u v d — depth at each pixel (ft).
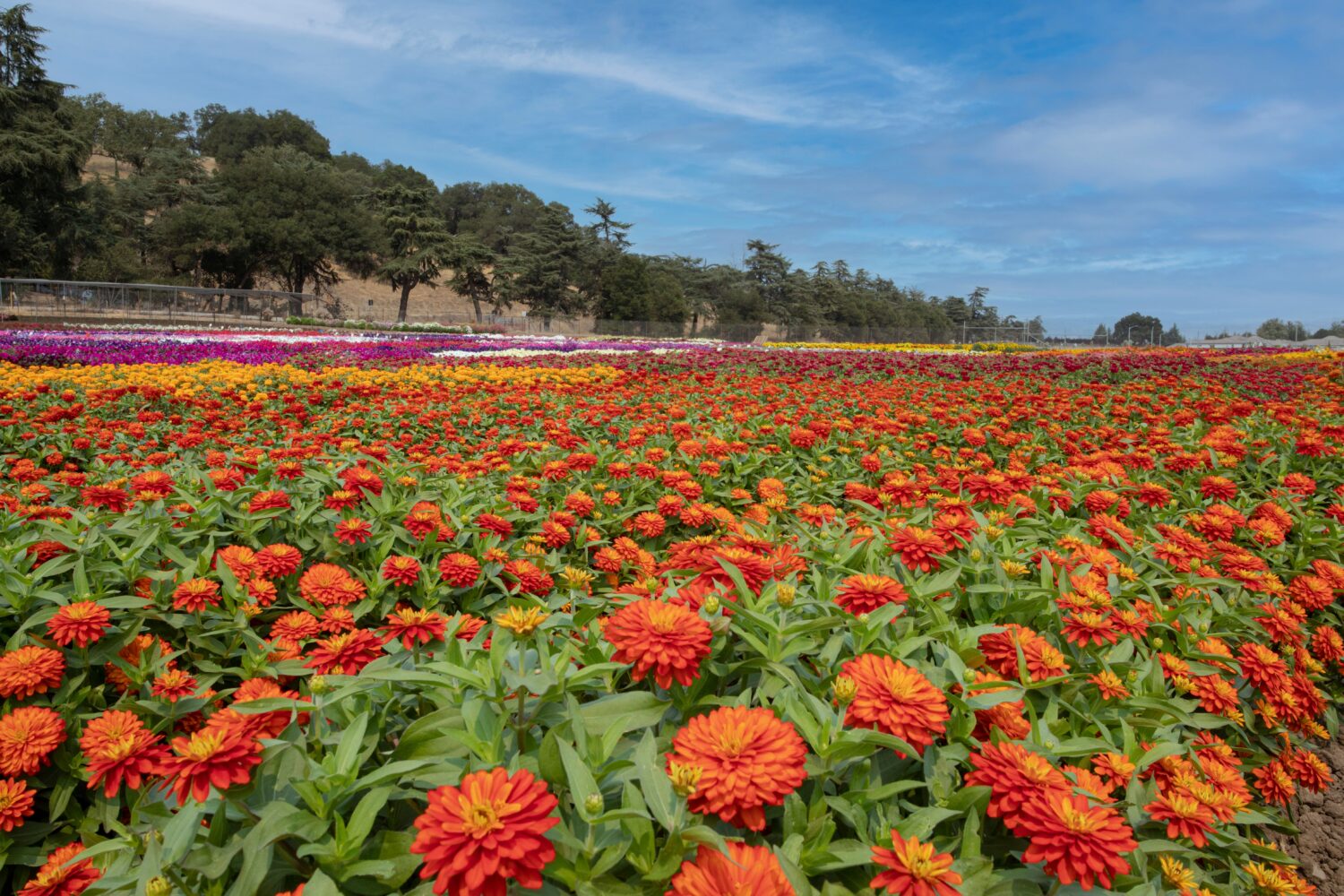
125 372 44.73
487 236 393.29
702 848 5.19
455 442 26.66
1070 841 5.23
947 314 404.77
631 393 40.81
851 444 25.08
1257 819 7.89
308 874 5.86
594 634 8.16
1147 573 12.35
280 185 255.70
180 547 13.14
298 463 16.99
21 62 171.01
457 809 4.81
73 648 10.27
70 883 6.73
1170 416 31.71
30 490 17.04
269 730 6.73
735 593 8.10
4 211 157.99
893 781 6.57
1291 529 16.67
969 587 10.11
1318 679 12.98
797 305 306.14
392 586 12.53
